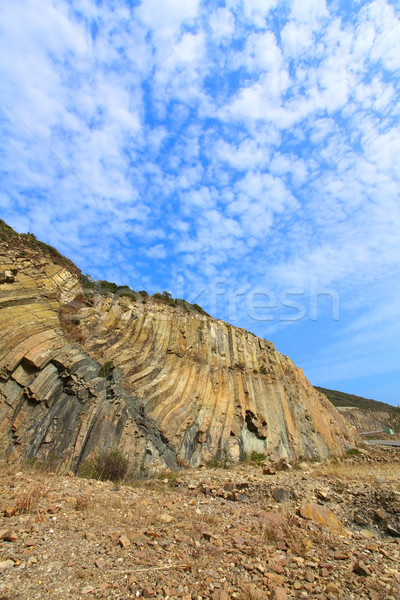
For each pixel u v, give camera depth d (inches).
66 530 262.5
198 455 794.2
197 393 911.7
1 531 239.0
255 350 1267.2
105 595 186.9
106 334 846.5
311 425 1213.7
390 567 248.4
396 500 372.8
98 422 650.2
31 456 552.4
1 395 566.3
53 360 657.6
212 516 336.5
